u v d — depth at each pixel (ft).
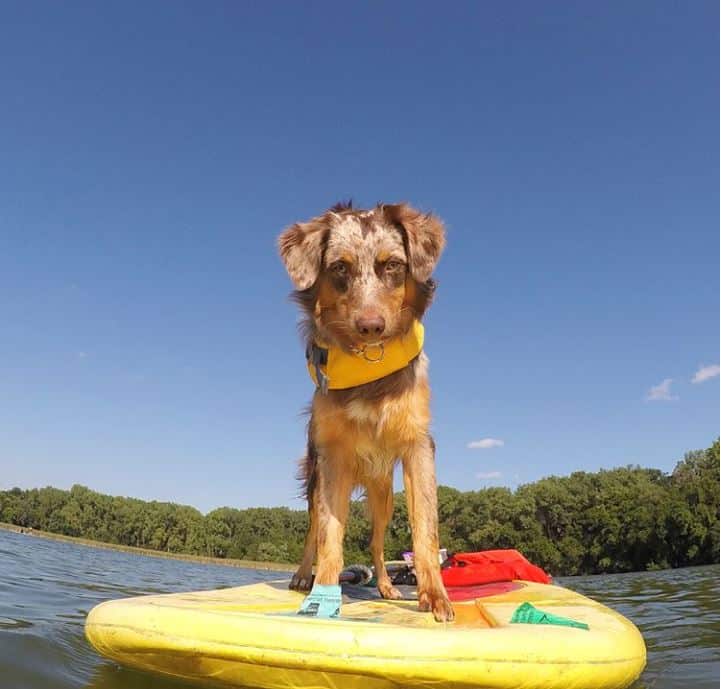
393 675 1.59
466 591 2.99
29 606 3.80
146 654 1.86
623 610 5.15
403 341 2.47
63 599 4.42
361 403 2.43
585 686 1.74
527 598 2.73
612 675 1.81
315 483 2.83
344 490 2.49
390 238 2.52
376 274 2.47
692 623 4.10
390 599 2.71
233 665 1.71
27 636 2.47
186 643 1.73
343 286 2.48
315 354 2.56
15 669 2.04
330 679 1.63
